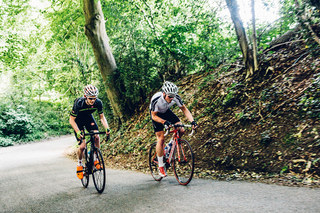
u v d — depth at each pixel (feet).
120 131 32.94
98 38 33.78
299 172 11.60
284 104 16.29
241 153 15.05
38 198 12.91
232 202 9.23
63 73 46.39
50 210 10.69
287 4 18.81
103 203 11.00
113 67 35.14
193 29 30.35
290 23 20.34
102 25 34.14
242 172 13.62
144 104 34.65
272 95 17.90
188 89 29.40
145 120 30.50
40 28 47.34
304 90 16.10
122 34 35.65
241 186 11.32
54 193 13.73
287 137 13.91
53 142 65.41
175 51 32.09
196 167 16.02
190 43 31.01
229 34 25.88
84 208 10.57
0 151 55.11
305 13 16.72
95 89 13.33
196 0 26.05
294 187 10.17
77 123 14.64
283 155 13.05
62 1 36.83
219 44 25.48
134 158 23.90
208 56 27.50
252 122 17.11
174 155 14.07
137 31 34.94
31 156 40.40
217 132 18.43
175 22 33.73
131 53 34.68
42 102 92.17
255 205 8.65
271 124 15.62
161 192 11.81
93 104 14.30
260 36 22.00
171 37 31.07
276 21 20.99
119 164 23.93
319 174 10.84
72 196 12.75
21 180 18.95
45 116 83.51
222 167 14.93
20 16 45.24
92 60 45.57
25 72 61.93
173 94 12.51
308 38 17.42
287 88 17.60
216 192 10.77
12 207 11.67
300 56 19.22
